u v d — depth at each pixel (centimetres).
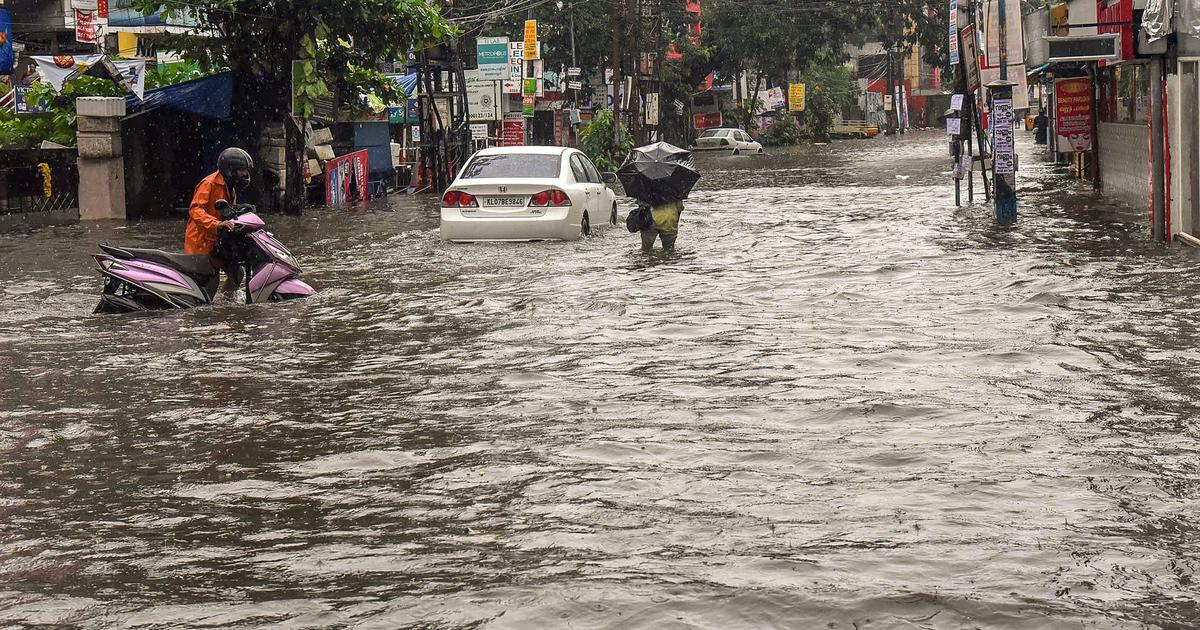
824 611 430
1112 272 1381
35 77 3956
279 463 664
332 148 3269
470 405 797
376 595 459
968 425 708
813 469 625
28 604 457
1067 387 805
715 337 1034
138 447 707
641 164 1742
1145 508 550
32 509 587
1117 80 2650
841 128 11594
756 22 8744
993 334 1007
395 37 3077
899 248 1711
